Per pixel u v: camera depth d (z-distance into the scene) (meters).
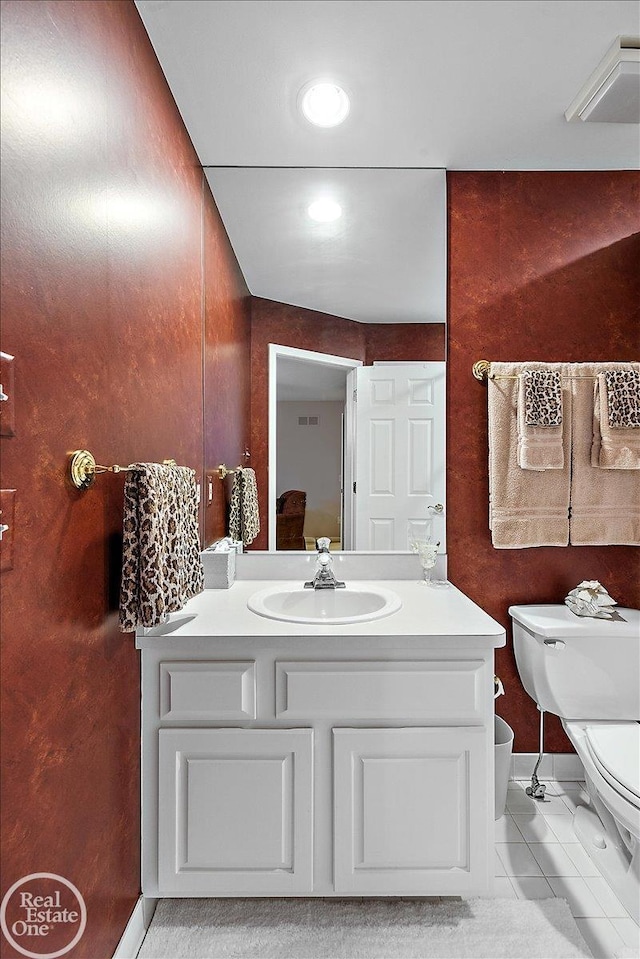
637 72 1.54
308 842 1.48
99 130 1.15
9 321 0.83
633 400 2.03
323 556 2.01
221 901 1.57
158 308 1.55
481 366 2.14
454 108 1.78
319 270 2.25
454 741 1.48
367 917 1.52
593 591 1.99
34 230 0.90
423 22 1.45
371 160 2.08
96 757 1.19
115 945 1.29
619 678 1.88
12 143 0.83
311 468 2.22
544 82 1.67
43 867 0.96
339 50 1.54
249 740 1.47
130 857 1.39
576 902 1.58
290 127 1.86
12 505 0.85
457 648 1.49
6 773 0.85
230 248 2.19
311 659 1.48
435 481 2.19
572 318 2.15
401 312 2.22
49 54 0.94
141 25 1.42
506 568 2.15
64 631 1.04
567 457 2.08
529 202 2.15
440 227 2.19
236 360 2.19
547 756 2.15
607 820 1.75
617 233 2.15
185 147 1.84
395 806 1.48
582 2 1.40
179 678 1.46
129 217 1.32
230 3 1.38
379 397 2.22
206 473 2.12
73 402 1.05
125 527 1.22
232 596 1.89
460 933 1.47
